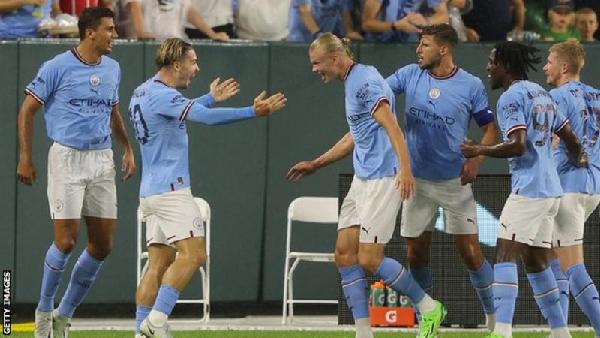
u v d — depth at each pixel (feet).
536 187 127.13
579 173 135.74
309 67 178.19
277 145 178.70
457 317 156.56
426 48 133.39
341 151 135.23
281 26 182.91
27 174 136.26
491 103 177.78
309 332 154.61
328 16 182.09
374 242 127.95
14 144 172.45
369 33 179.63
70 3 178.29
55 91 135.13
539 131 127.13
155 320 124.77
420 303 130.21
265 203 178.81
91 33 134.92
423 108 133.90
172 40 128.16
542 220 128.47
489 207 156.25
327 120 178.81
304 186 179.22
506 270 127.75
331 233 180.14
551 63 138.92
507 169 177.17
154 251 131.75
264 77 177.58
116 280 175.32
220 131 177.68
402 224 137.59
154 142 126.21
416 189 135.64
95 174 136.05
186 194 126.62
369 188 128.06
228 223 178.09
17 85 172.04
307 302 176.24
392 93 129.18
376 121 126.41
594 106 138.41
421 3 179.42
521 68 128.67
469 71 177.17
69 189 134.72
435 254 156.56
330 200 171.22
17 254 173.27
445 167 134.62
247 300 178.81
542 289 133.90
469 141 127.13
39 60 172.04
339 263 132.05
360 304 131.13
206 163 177.47
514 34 186.39
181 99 124.88
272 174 178.70
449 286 156.56
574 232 136.67
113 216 137.80
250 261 178.70
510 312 127.65
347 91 127.95
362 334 131.23
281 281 179.52
